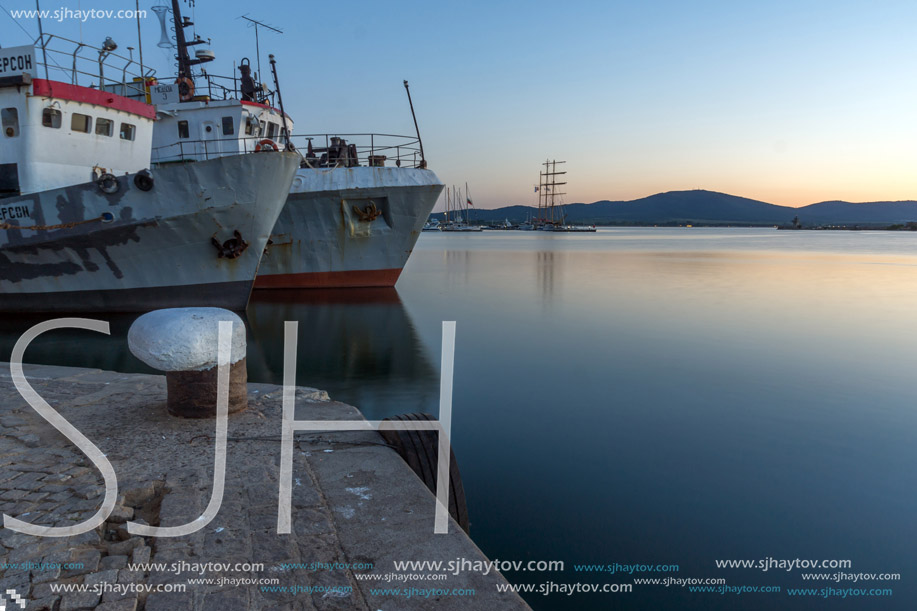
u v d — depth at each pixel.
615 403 10.23
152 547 2.87
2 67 14.11
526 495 6.36
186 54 21.88
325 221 21.78
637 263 51.81
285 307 20.75
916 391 11.06
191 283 16.34
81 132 15.12
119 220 14.67
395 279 23.86
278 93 23.27
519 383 11.76
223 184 14.95
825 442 8.27
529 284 33.06
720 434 8.55
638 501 6.24
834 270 43.56
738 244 101.62
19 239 14.62
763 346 15.66
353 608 2.46
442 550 2.93
